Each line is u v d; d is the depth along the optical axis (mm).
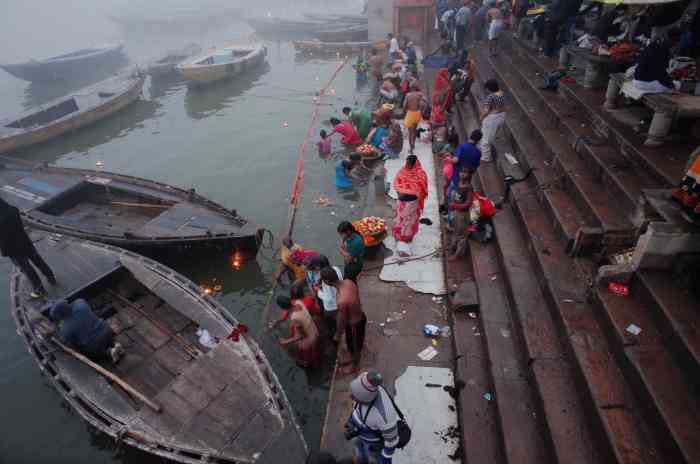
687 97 6078
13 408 6887
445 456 4645
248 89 21188
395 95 15711
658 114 6078
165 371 6668
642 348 4258
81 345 6539
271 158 13773
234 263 9180
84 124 17062
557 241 6207
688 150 6188
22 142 15328
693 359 3834
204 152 14703
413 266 7457
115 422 5426
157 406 5496
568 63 10883
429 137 12258
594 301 5008
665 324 4273
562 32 12078
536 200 7219
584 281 5465
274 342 7312
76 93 20016
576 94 8727
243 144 15047
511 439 4348
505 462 4297
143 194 10750
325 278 5422
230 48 25938
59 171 12234
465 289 6434
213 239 8742
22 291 7703
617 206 5941
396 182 7406
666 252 4562
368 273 7391
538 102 9906
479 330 5910
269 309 8109
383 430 3777
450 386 5375
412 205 7355
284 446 5000
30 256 7344
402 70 17328
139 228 9664
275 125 16578
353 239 6410
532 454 4215
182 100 20359
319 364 6617
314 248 9336
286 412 5352
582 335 4758
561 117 8367
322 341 6727
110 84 20922
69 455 6160
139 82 20078
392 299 6805
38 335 6750
